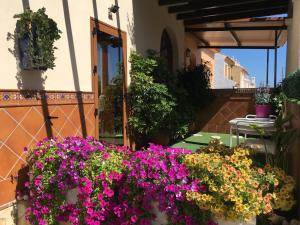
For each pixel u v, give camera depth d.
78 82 4.38
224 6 8.20
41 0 3.68
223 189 2.30
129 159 3.00
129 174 2.73
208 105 9.12
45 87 3.75
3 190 3.17
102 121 5.08
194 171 2.53
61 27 4.04
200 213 2.47
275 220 2.97
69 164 2.98
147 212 2.64
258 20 8.71
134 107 5.93
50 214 3.08
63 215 3.04
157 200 2.56
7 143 3.21
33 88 3.56
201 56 12.91
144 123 5.93
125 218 2.73
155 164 2.61
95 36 4.79
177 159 2.72
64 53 4.09
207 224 2.43
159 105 5.87
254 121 5.59
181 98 6.84
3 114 3.16
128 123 5.87
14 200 3.29
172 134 6.64
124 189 2.73
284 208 2.46
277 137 3.27
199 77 8.55
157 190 2.57
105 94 5.20
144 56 6.67
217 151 3.04
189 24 9.37
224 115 9.00
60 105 3.97
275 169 2.63
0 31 3.14
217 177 2.40
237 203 2.23
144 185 2.60
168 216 2.56
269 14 8.37
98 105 4.95
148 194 2.59
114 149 3.30
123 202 2.73
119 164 3.00
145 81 5.86
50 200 3.07
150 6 6.96
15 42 3.32
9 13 3.24
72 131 4.20
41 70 3.62
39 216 3.10
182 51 9.37
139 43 6.42
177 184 2.53
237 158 2.60
